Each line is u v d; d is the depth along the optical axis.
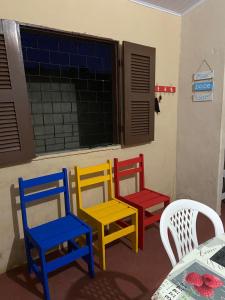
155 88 2.56
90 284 1.75
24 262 2.01
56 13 1.82
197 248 1.05
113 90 2.35
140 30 2.33
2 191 1.79
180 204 1.29
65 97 2.26
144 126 2.46
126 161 2.33
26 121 1.77
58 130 2.24
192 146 2.79
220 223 1.25
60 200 2.11
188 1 2.44
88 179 2.07
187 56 2.66
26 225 1.77
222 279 0.87
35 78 2.07
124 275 1.83
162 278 1.79
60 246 2.20
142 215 2.08
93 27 2.02
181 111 2.83
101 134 2.51
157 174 2.82
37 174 1.93
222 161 2.59
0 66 1.60
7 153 1.70
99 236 1.85
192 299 0.78
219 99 2.44
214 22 2.35
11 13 1.64
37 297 1.66
